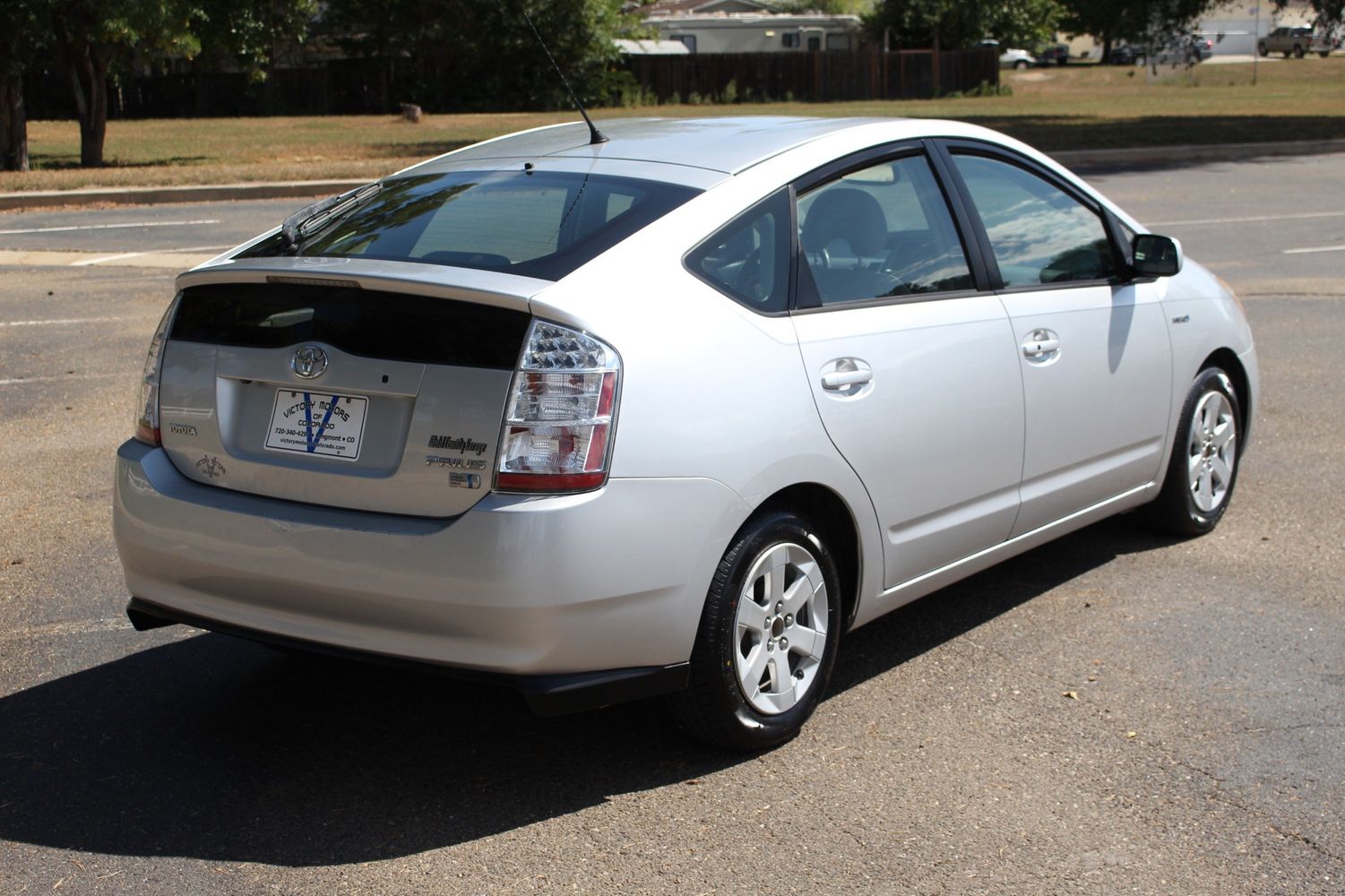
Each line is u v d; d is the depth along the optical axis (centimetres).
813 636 394
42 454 706
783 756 386
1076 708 414
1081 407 482
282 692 434
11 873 327
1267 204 1702
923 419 415
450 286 336
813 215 405
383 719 414
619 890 319
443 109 5094
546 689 336
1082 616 491
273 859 333
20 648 468
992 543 460
